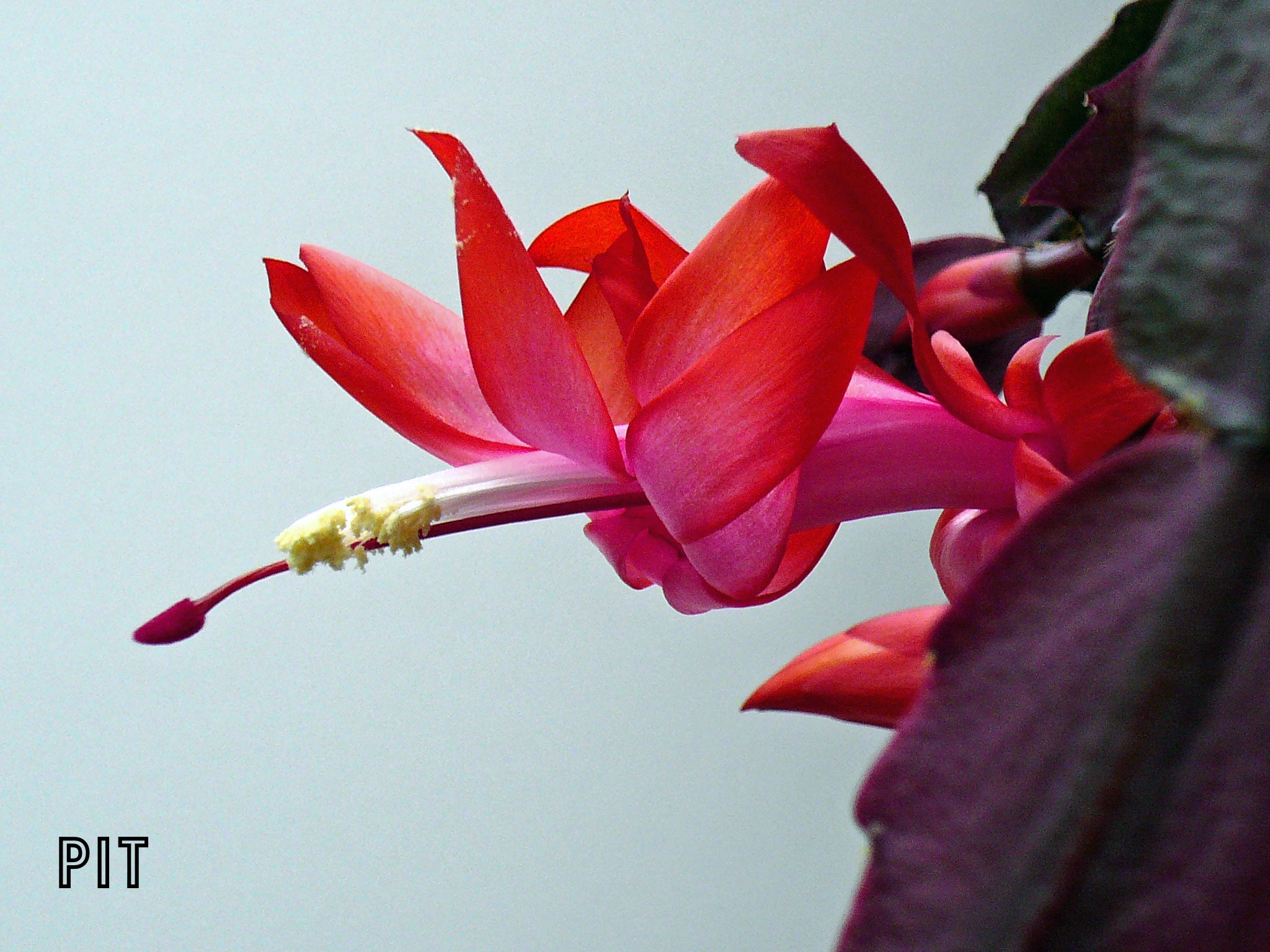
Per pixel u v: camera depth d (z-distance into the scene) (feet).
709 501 0.82
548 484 0.85
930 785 0.65
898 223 0.81
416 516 0.84
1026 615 0.67
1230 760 0.61
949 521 0.89
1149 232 0.66
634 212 0.88
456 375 0.86
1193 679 0.62
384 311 0.86
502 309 0.82
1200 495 0.64
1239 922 0.59
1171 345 0.64
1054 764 0.63
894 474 0.85
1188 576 0.63
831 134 0.80
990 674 0.66
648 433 0.82
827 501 0.85
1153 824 0.61
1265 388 0.62
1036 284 0.96
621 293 0.85
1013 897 0.61
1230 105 0.65
